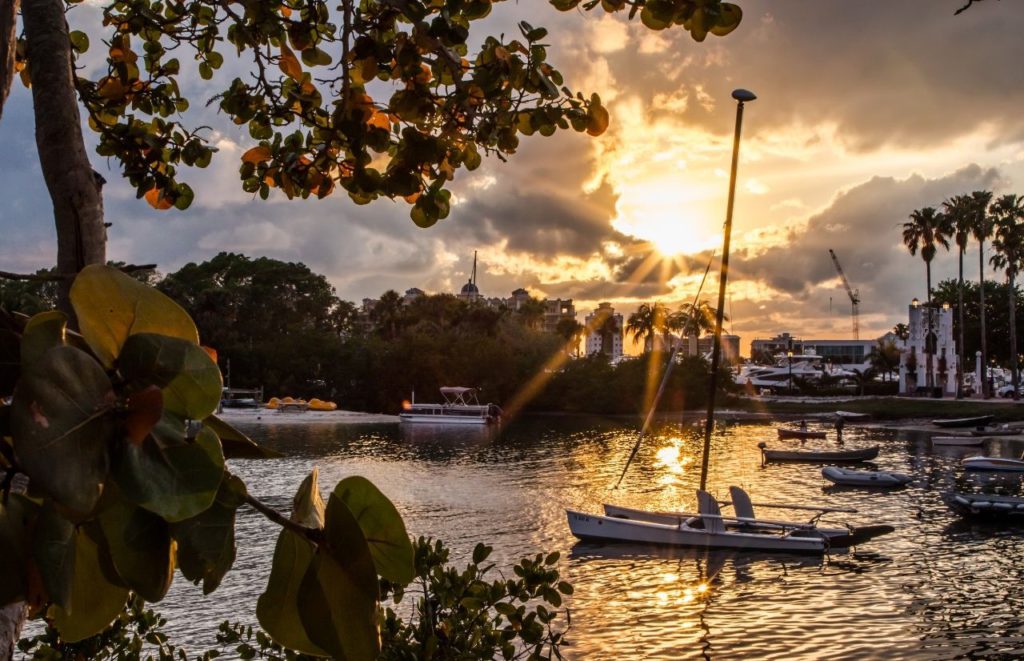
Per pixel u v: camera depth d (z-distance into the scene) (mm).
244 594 21734
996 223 97062
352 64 2275
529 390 105312
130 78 3025
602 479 47438
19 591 747
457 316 124062
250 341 105500
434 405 93188
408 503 38875
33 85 1707
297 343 103125
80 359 713
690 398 105062
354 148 2156
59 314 729
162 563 787
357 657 888
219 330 99438
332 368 104625
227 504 845
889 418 91375
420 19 1962
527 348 110688
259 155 2770
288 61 2693
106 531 765
